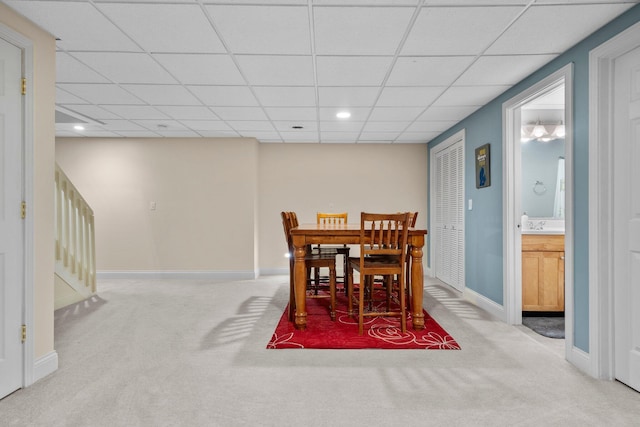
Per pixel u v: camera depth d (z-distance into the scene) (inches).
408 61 103.7
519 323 127.2
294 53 99.0
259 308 148.3
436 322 128.6
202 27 85.3
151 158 212.1
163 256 212.4
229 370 89.3
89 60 103.5
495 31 86.3
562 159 169.3
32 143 82.4
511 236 127.8
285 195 225.8
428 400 74.6
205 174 212.5
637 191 77.6
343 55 100.0
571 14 78.4
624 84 80.3
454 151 182.9
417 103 143.9
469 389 79.3
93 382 82.8
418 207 226.1
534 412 70.0
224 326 124.3
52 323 88.7
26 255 80.6
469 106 147.9
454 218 183.5
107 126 183.2
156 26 84.8
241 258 213.0
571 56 94.5
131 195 211.9
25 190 80.6
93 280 173.2
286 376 85.9
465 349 103.0
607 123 83.5
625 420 67.2
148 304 154.5
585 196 88.6
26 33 81.4
